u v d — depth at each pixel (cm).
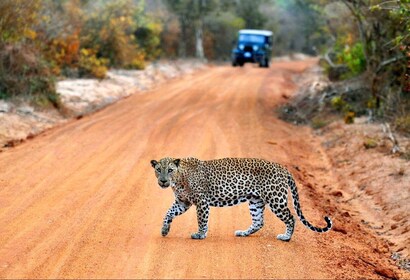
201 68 5416
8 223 1163
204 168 1091
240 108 2845
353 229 1329
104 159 1694
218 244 1084
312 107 2822
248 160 1107
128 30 4675
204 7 6375
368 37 2461
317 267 1009
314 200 1475
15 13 2464
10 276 909
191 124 2303
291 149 2058
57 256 998
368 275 1030
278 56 7900
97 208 1269
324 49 5212
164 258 1000
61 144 1880
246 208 1327
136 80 3716
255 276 947
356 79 2856
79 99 2742
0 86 2305
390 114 2283
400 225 1373
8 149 1819
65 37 3309
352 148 2014
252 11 7669
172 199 1354
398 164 1734
